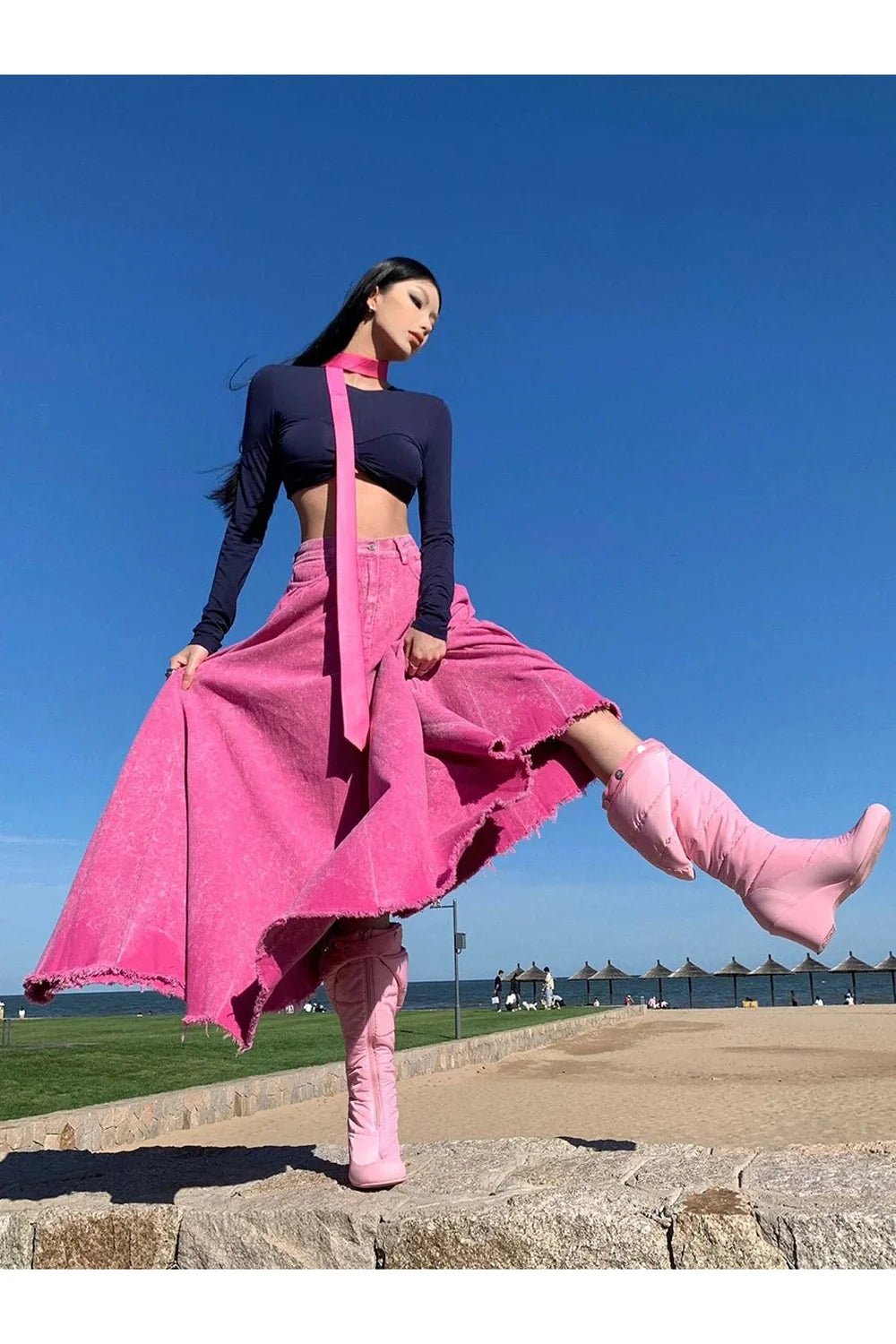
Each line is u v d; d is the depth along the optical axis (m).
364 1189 3.24
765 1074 17.89
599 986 144.12
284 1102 14.00
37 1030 23.98
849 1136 11.20
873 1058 20.34
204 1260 3.08
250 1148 4.20
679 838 3.03
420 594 3.31
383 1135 3.27
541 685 3.17
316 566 3.34
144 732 3.28
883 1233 2.63
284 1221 3.04
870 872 2.83
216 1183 3.51
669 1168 3.27
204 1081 13.84
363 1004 3.24
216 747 3.26
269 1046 19.12
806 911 2.84
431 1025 28.64
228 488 3.64
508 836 3.16
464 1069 20.27
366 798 3.12
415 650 3.22
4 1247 3.26
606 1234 2.81
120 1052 17.05
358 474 3.38
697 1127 12.04
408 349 3.57
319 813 3.16
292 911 2.57
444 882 2.75
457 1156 3.67
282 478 3.49
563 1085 16.92
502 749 2.87
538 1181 3.21
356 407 3.39
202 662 3.41
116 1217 3.19
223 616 3.47
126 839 3.12
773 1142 10.93
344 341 3.61
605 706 3.13
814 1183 2.99
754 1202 2.82
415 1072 18.67
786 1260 2.69
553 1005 62.44
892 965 68.44
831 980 147.62
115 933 2.96
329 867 2.66
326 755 3.17
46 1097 12.01
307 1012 32.91
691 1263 2.74
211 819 3.10
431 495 3.46
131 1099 11.37
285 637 3.33
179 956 3.01
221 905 2.96
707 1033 28.86
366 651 3.22
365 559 3.30
